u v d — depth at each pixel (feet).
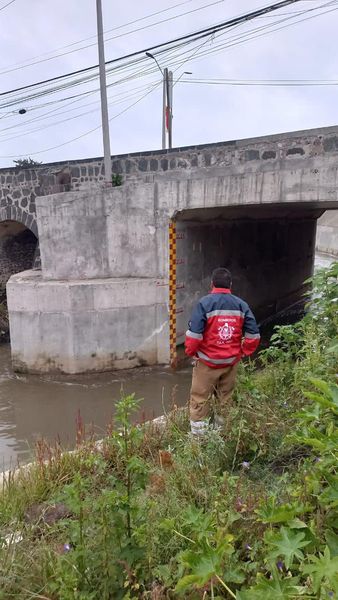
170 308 31.45
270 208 37.06
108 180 36.99
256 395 13.11
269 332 40.81
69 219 32.14
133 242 31.89
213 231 35.63
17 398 27.84
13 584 7.39
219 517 7.75
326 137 27.86
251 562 6.89
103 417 24.77
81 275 32.65
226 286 13.73
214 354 13.53
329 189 25.20
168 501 8.98
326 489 6.77
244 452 11.51
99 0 35.50
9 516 10.09
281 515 6.54
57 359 30.60
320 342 14.05
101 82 36.40
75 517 9.45
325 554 5.41
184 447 12.20
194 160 34.17
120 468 10.95
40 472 11.96
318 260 84.48
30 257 55.21
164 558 7.55
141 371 31.71
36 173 43.37
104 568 7.14
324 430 8.76
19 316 30.81
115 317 30.68
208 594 6.50
